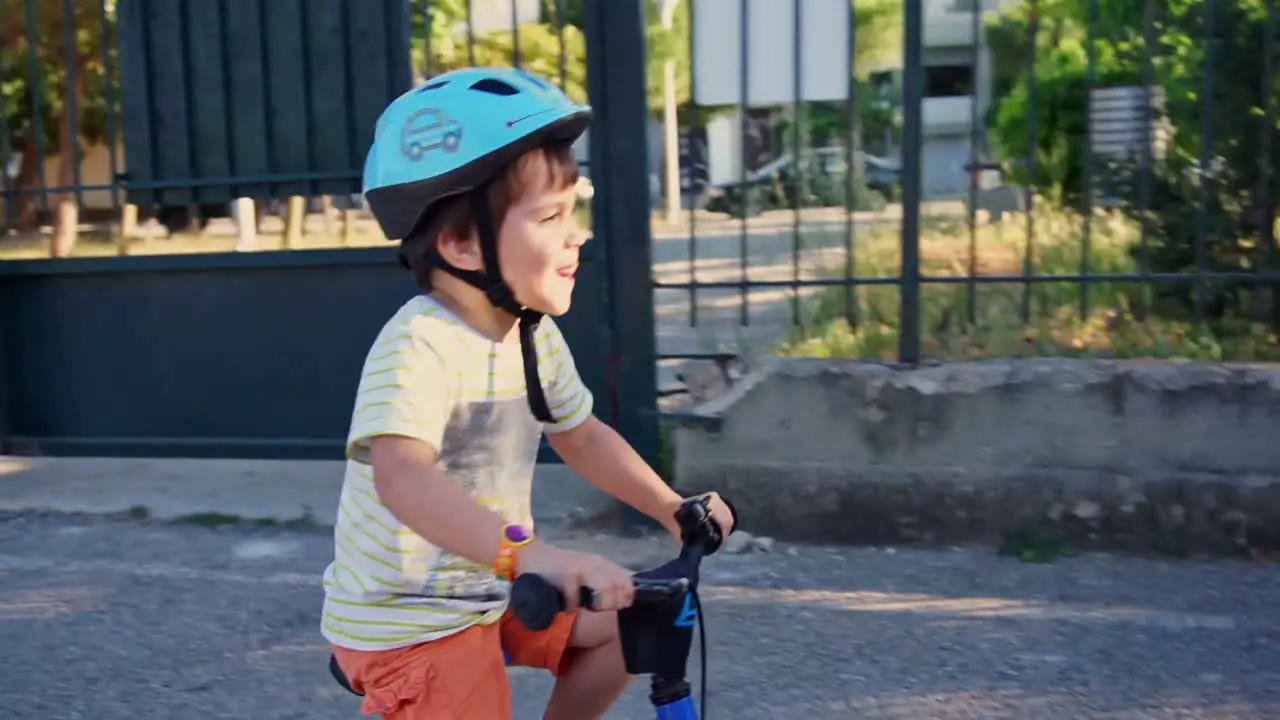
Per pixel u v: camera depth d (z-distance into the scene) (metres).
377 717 3.65
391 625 2.12
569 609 1.78
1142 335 5.81
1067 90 8.76
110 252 11.06
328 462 6.23
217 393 5.61
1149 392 4.62
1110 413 4.66
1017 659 3.87
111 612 4.46
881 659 3.90
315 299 5.45
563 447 2.39
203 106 5.40
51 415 5.79
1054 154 8.75
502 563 1.85
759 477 4.95
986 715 3.52
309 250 5.38
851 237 5.21
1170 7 6.12
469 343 2.12
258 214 11.05
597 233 4.99
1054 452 4.72
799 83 4.99
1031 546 4.73
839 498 4.89
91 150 10.45
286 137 5.33
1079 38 9.43
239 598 4.57
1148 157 4.78
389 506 1.98
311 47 5.27
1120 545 4.70
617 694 2.31
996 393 4.74
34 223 9.28
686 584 1.90
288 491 5.77
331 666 2.29
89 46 9.16
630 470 2.38
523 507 2.28
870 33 12.29
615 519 5.21
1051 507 4.74
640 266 4.97
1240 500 4.59
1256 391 4.55
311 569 4.85
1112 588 4.39
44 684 3.91
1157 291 6.00
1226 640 3.96
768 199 9.70
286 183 5.35
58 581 4.77
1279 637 3.97
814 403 4.88
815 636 4.08
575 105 2.15
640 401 5.03
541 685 3.86
